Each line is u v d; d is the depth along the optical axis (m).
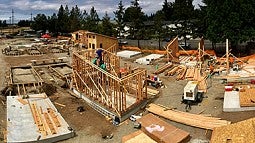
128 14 82.81
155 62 54.88
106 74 30.83
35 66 52.34
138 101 31.83
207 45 72.19
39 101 33.41
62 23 112.50
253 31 53.00
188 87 32.19
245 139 21.48
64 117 30.12
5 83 41.62
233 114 28.89
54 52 68.88
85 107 32.84
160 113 29.91
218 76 42.28
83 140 25.41
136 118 28.61
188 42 84.06
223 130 24.06
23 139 24.38
